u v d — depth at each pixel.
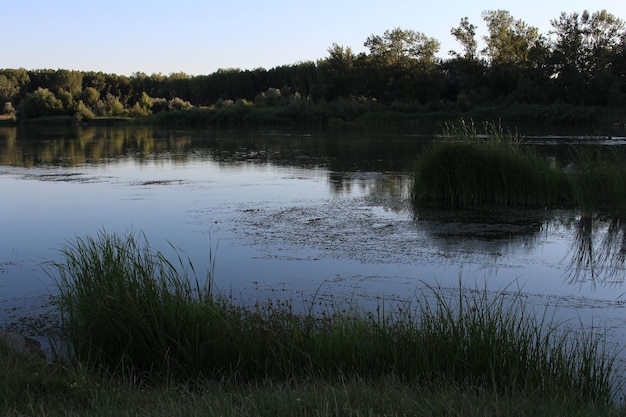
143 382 4.91
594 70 58.06
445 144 14.17
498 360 4.83
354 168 21.05
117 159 25.23
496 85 62.34
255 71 94.00
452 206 13.31
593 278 8.23
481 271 8.53
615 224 11.48
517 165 13.49
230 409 3.75
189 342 5.22
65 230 11.11
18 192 15.66
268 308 6.23
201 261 8.95
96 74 107.06
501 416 3.71
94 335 5.36
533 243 10.09
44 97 74.44
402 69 68.88
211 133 46.72
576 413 3.91
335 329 5.35
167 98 100.69
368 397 3.98
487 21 64.44
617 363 5.40
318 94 71.75
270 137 40.38
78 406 4.01
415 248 9.73
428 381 4.58
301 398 3.92
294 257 9.19
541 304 7.17
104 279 5.76
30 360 4.85
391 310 6.80
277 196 14.85
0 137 42.12
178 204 13.73
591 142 29.48
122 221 11.88
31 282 7.97
